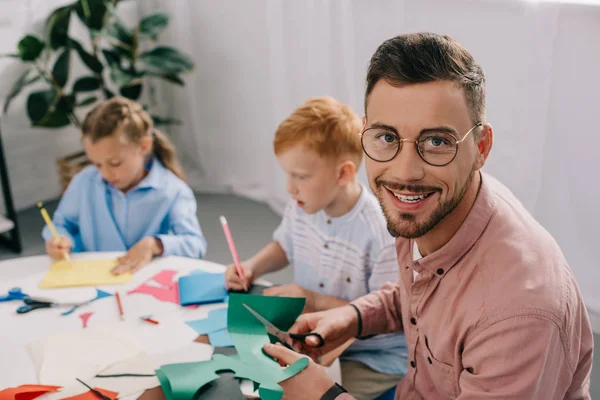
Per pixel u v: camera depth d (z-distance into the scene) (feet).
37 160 9.37
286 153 3.91
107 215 5.09
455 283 2.67
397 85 2.29
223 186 10.16
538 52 5.75
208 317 3.41
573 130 5.86
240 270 3.82
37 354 3.07
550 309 2.30
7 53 8.52
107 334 3.23
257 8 8.68
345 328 3.35
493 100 6.21
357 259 4.05
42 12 8.82
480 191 2.65
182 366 2.79
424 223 2.49
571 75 5.71
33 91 8.64
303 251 4.38
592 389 5.42
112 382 2.84
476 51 6.19
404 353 4.03
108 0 8.32
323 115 3.87
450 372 2.77
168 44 9.96
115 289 3.74
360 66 7.26
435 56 2.26
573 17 5.52
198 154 10.25
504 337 2.34
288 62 8.30
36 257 4.16
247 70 9.21
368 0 6.91
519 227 2.59
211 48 9.50
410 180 2.37
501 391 2.33
